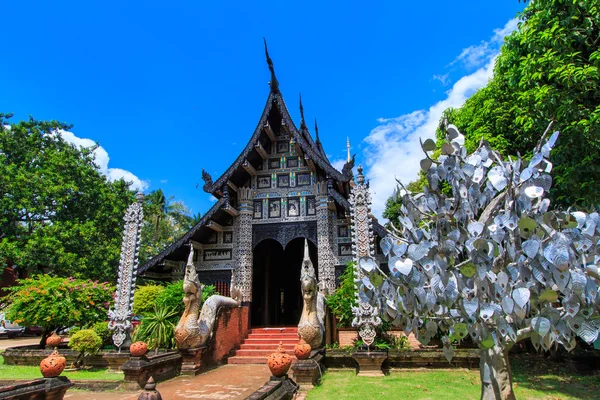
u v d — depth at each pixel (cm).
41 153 2339
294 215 1464
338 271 1362
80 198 2328
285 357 691
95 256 2172
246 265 1426
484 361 443
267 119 1455
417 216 449
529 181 364
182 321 972
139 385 802
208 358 1026
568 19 725
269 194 1504
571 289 314
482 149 455
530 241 324
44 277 1248
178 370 940
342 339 1097
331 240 1397
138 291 1418
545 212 351
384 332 1016
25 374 961
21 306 1141
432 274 371
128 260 1038
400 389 744
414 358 935
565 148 734
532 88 792
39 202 2145
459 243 380
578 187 726
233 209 1459
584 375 873
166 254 1382
